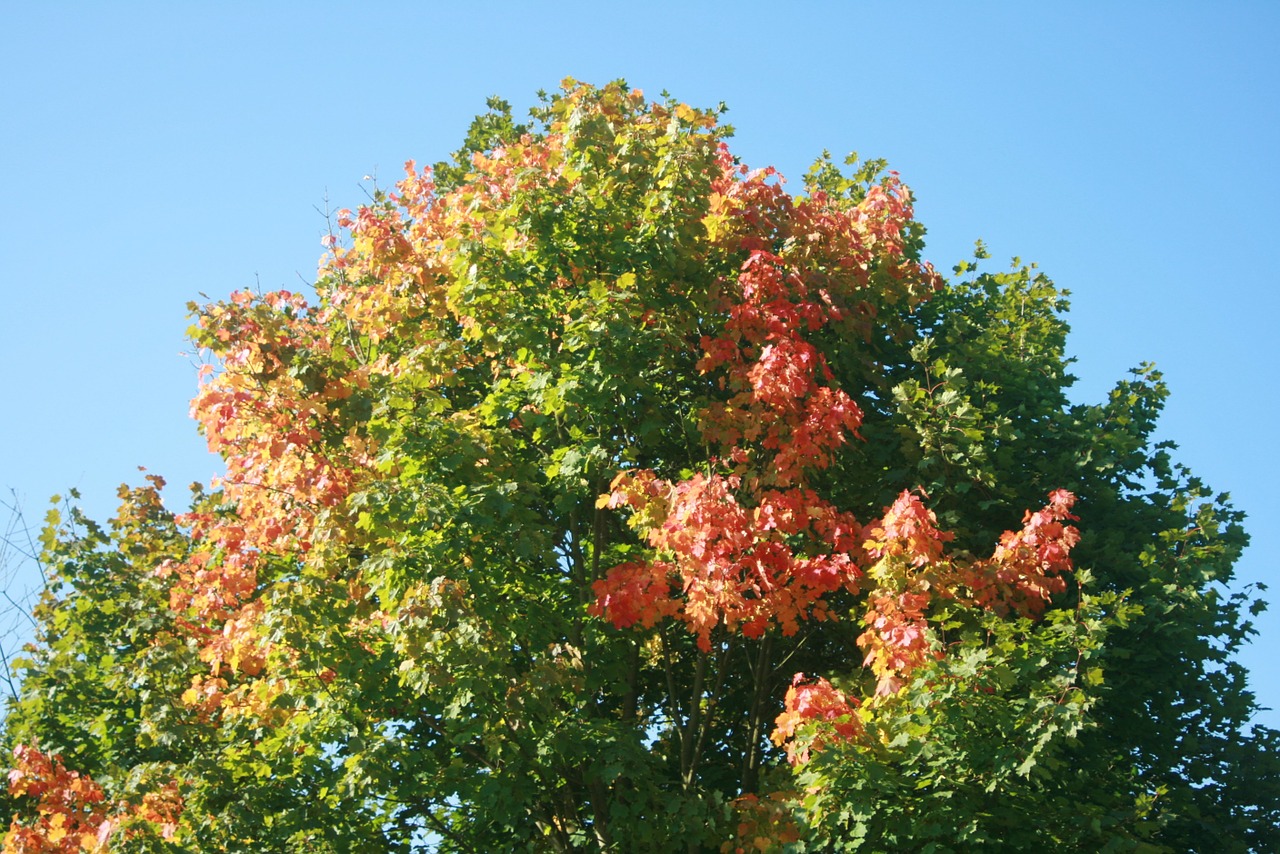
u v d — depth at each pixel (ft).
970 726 33.99
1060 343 50.78
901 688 34.37
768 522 37.65
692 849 38.04
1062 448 46.96
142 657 44.75
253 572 42.93
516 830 39.86
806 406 40.88
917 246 51.62
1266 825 42.86
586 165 45.14
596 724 38.14
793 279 43.32
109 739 46.98
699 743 42.88
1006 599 38.40
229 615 43.34
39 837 41.24
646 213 43.73
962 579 37.63
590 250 43.75
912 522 35.96
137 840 38.96
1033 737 33.68
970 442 42.39
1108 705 42.42
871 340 46.42
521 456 44.04
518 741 37.88
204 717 43.91
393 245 47.26
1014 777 34.22
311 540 39.78
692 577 36.04
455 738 36.91
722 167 47.24
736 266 45.68
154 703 43.75
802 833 34.24
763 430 41.32
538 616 39.75
